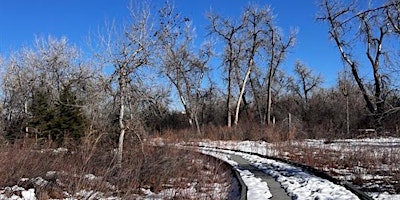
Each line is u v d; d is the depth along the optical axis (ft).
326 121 178.40
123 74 56.80
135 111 59.26
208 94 211.20
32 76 139.33
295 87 257.34
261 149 112.88
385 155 72.64
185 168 65.62
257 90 228.84
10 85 138.92
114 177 52.19
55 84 134.62
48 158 58.08
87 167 52.75
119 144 57.00
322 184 50.88
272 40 195.00
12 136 85.35
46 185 47.67
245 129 159.12
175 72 169.48
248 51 194.29
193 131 163.94
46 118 86.69
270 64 196.44
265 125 164.14
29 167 52.54
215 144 131.85
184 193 48.65
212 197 46.68
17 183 48.96
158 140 89.92
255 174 63.21
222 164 72.69
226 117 210.59
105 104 58.23
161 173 57.36
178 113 184.65
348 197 41.83
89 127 60.80
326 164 72.59
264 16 192.03
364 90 146.61
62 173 51.49
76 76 90.53
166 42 59.21
